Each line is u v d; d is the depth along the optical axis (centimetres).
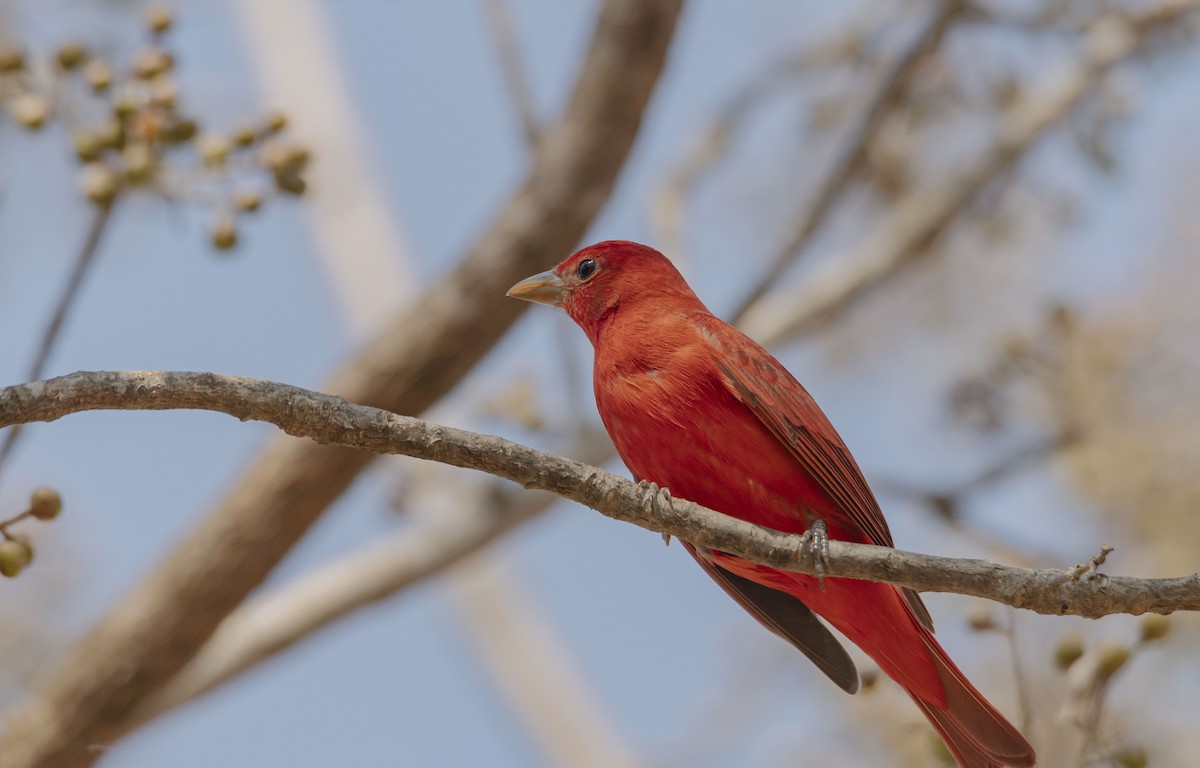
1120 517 1353
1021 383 1330
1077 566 676
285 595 1327
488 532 1349
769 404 881
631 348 921
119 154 919
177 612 1123
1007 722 877
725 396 896
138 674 1128
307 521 1133
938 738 919
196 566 1122
